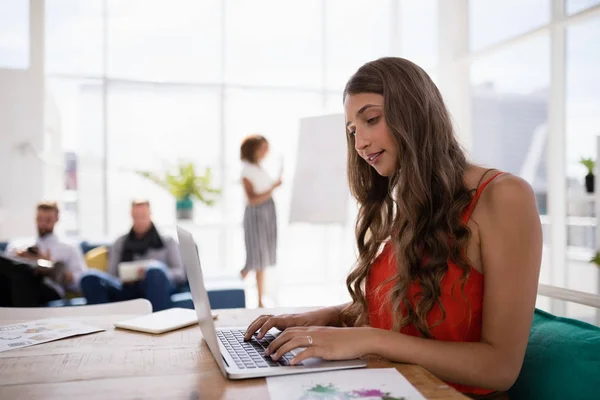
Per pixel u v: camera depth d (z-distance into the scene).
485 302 1.14
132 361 1.06
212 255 6.36
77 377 0.97
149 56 6.17
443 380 1.05
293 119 6.64
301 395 0.85
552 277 3.34
